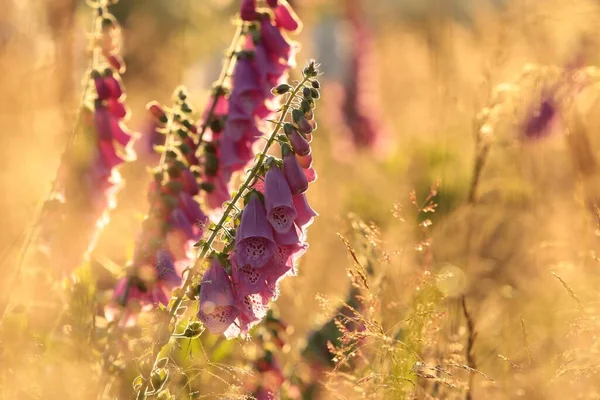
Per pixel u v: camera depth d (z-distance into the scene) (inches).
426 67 693.3
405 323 235.9
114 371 220.2
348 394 245.3
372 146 592.7
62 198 241.8
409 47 799.7
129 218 327.6
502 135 418.6
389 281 252.4
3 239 287.7
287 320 305.7
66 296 243.1
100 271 313.0
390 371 228.5
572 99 339.6
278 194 181.5
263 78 244.2
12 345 230.5
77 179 240.4
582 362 253.6
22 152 354.6
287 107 186.5
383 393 208.7
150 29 676.7
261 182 192.7
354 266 229.8
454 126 514.9
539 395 239.9
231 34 643.5
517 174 394.6
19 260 239.3
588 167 330.3
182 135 229.8
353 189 506.3
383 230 419.5
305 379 254.4
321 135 636.7
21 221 297.7
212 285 184.5
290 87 186.1
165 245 219.8
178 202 224.4
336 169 576.7
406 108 722.8
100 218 250.5
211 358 237.1
